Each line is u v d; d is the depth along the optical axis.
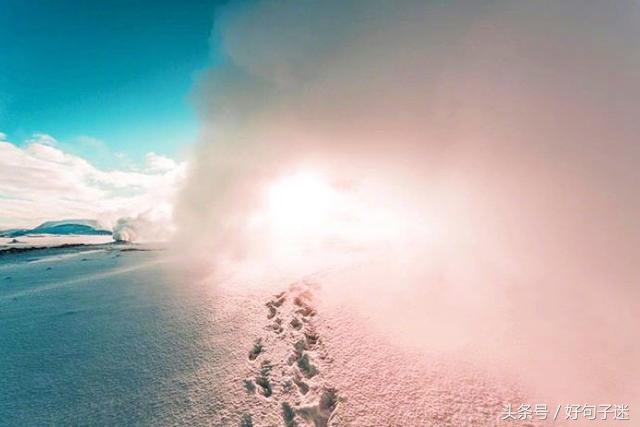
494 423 5.95
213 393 6.92
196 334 9.41
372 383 6.95
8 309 11.97
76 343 9.16
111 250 31.20
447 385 6.88
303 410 6.31
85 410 6.56
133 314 11.09
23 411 6.54
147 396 6.92
